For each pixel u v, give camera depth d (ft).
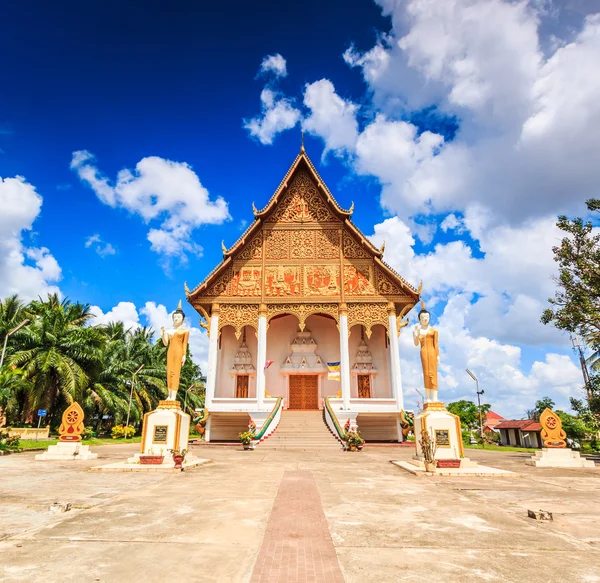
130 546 16.08
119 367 135.54
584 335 64.90
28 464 46.09
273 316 94.27
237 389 103.55
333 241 98.37
